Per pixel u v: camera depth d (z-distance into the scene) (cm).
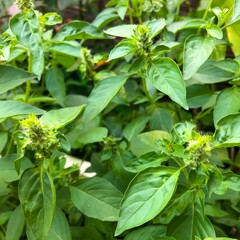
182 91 19
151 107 26
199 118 27
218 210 21
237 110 21
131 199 17
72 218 23
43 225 18
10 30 22
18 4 21
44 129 18
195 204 18
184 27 24
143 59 21
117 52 21
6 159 20
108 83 22
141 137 22
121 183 23
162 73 20
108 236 22
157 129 25
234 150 29
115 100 26
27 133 17
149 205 17
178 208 18
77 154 32
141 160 19
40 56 20
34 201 18
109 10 28
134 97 29
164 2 28
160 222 19
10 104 19
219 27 23
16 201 25
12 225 20
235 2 19
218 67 23
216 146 18
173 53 28
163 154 19
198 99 25
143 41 20
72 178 22
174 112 27
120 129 31
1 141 22
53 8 40
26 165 20
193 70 21
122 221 17
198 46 21
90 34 23
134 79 32
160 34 28
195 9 36
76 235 21
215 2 26
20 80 20
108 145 23
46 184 18
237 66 22
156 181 18
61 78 28
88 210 20
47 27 38
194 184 18
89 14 40
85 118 22
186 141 18
